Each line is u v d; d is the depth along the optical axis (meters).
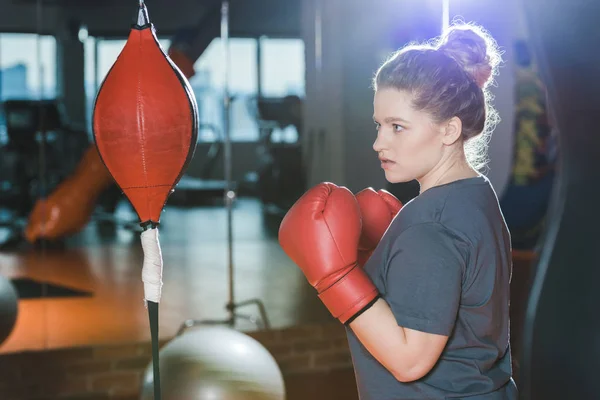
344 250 1.14
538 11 1.35
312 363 3.65
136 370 3.35
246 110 5.00
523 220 5.24
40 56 4.76
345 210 1.17
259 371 2.32
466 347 1.14
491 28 5.14
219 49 4.74
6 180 5.07
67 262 4.87
